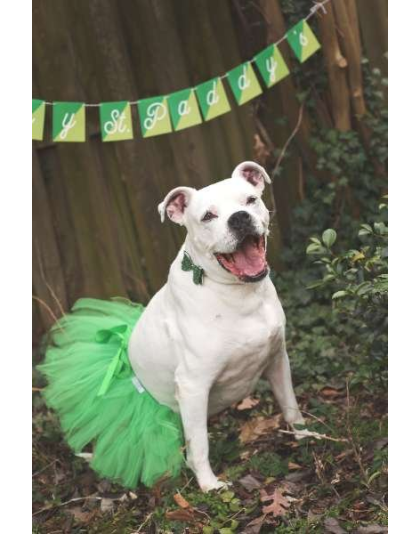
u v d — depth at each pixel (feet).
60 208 8.61
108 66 8.51
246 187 5.67
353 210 8.61
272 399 7.09
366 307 5.93
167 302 6.04
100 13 8.44
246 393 6.19
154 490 5.81
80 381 6.33
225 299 5.72
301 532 5.09
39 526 5.81
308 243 8.70
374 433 6.03
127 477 6.14
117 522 5.59
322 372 7.23
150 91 8.77
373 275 6.04
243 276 5.48
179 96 6.95
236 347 5.75
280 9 8.48
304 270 8.48
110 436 6.17
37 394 7.71
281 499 5.43
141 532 5.57
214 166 8.94
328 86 8.60
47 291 8.51
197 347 5.74
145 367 6.15
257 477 5.83
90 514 5.88
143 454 6.11
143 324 6.22
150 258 8.84
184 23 8.78
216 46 8.82
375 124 8.44
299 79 8.66
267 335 5.81
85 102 8.50
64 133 6.77
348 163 8.43
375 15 8.61
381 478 5.49
